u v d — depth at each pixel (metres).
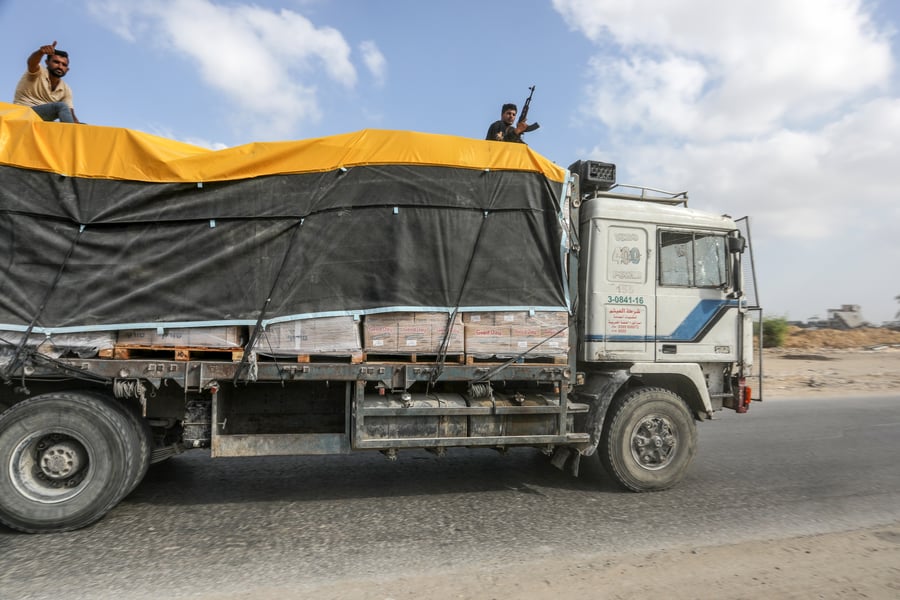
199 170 4.79
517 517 4.80
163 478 5.80
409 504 5.11
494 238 5.22
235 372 4.70
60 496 4.33
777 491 5.71
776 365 19.69
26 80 6.10
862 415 10.78
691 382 5.96
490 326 5.18
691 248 6.10
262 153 4.87
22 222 4.55
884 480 6.17
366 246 4.98
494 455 7.07
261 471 6.14
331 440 4.92
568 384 5.40
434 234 5.07
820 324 33.50
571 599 3.30
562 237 5.38
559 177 5.41
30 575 3.60
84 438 4.36
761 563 3.86
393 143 5.06
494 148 5.26
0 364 4.46
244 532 4.38
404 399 5.02
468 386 5.25
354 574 3.63
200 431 4.86
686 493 5.61
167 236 4.76
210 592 3.38
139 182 4.73
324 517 4.73
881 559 3.95
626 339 5.79
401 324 4.99
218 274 4.80
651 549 4.11
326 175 4.96
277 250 4.88
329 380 4.91
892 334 29.00
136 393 4.59
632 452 5.60
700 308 6.07
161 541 4.18
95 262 4.66
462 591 3.40
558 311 5.35
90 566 3.75
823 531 4.55
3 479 4.24
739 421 10.02
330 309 4.89
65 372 4.53
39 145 4.60
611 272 5.79
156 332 4.70
